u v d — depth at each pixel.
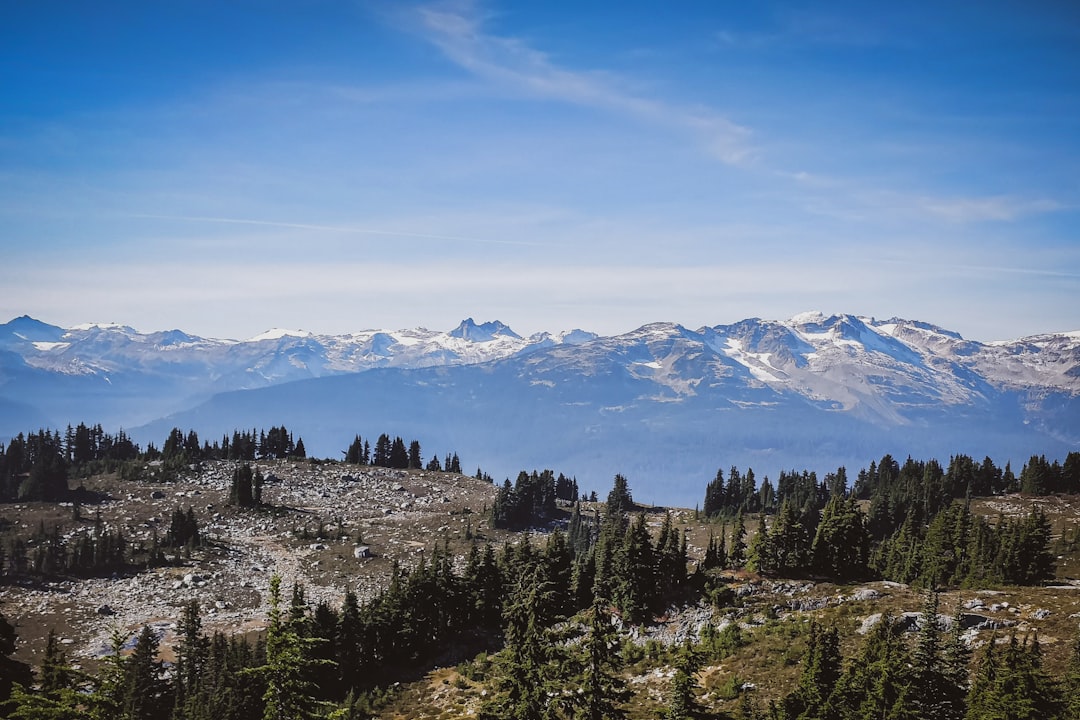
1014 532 106.81
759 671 69.25
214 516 180.12
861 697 55.12
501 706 43.34
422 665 97.69
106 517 173.50
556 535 111.19
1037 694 50.75
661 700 66.75
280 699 31.84
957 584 107.12
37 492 180.38
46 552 144.25
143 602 134.00
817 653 58.22
